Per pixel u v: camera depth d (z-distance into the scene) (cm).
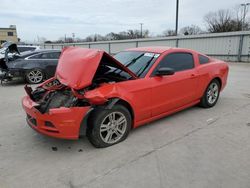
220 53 1941
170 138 369
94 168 288
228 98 610
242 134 382
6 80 877
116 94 332
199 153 321
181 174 274
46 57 883
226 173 275
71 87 320
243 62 1780
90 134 330
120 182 261
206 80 489
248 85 800
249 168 285
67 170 285
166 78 402
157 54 415
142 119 383
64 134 309
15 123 439
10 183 261
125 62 423
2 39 6431
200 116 466
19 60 835
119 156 316
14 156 319
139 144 349
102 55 328
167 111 423
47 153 326
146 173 276
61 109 304
